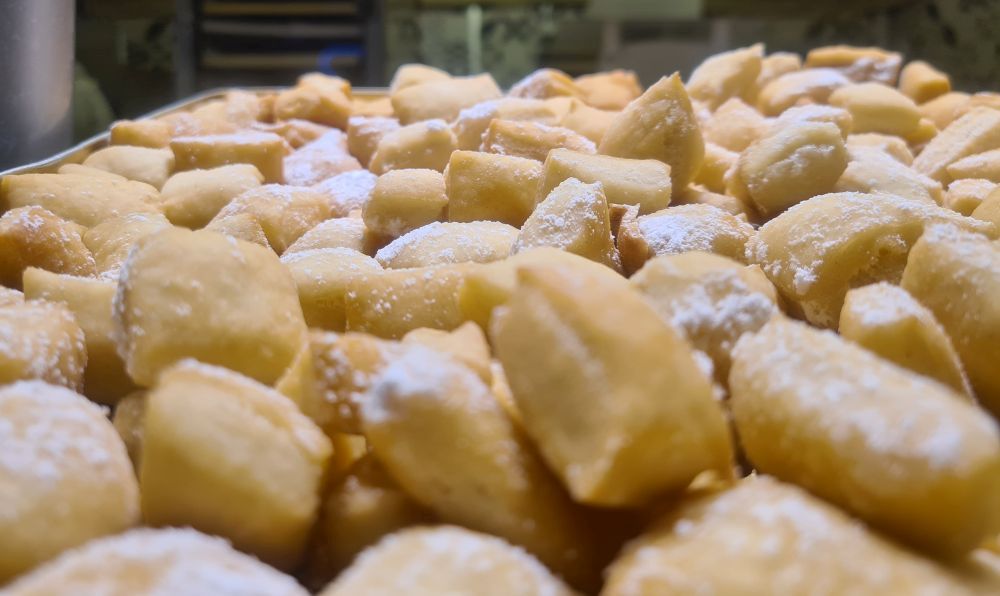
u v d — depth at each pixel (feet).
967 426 0.47
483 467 0.53
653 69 2.19
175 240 0.66
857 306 0.62
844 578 0.44
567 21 2.23
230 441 0.53
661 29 2.20
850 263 0.75
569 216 0.79
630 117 1.01
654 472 0.50
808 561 0.45
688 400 0.50
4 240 0.81
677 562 0.45
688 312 0.63
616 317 0.51
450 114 1.30
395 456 0.53
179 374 0.55
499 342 0.54
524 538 0.52
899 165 1.04
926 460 0.46
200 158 1.14
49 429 0.54
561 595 0.48
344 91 1.54
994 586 0.46
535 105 1.18
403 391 0.53
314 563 0.56
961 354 0.65
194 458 0.52
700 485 0.54
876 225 0.74
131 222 0.92
